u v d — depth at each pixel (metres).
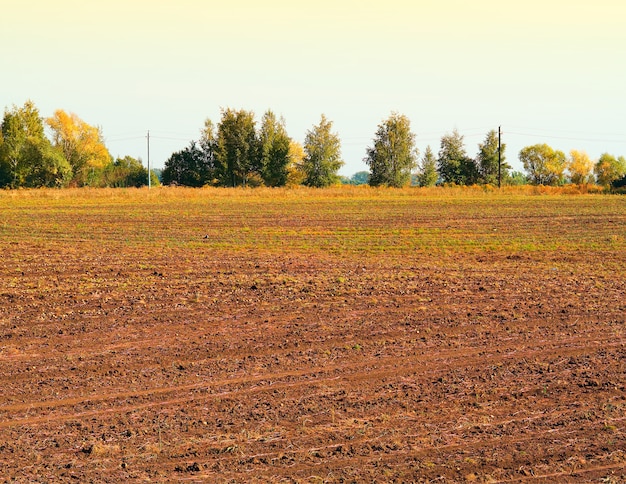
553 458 22.53
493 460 22.34
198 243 77.44
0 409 26.92
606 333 37.88
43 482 20.89
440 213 116.19
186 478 21.19
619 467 21.97
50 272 55.81
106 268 57.91
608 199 154.12
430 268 59.94
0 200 146.38
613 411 26.50
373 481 20.97
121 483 20.88
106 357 33.38
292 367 32.00
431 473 21.47
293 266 60.22
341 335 37.22
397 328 38.66
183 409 26.81
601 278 54.97
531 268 60.81
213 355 33.75
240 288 49.16
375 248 74.56
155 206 131.50
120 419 25.78
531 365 32.28
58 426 25.19
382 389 29.09
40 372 31.23
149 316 41.03
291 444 23.59
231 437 24.17
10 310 42.16
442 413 26.42
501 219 106.12
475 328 38.75
